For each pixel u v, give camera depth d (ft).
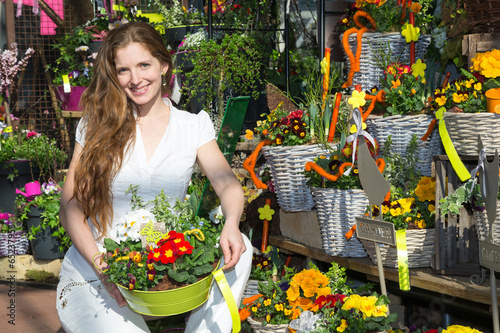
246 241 7.17
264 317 9.16
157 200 6.54
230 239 6.30
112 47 6.87
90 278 6.76
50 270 15.21
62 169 17.71
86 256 6.53
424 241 8.39
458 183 8.46
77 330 6.44
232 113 9.86
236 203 6.86
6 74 20.57
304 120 10.26
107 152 6.77
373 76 10.39
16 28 22.71
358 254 9.37
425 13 12.17
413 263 8.50
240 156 14.12
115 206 7.02
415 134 9.07
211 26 13.91
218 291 6.92
